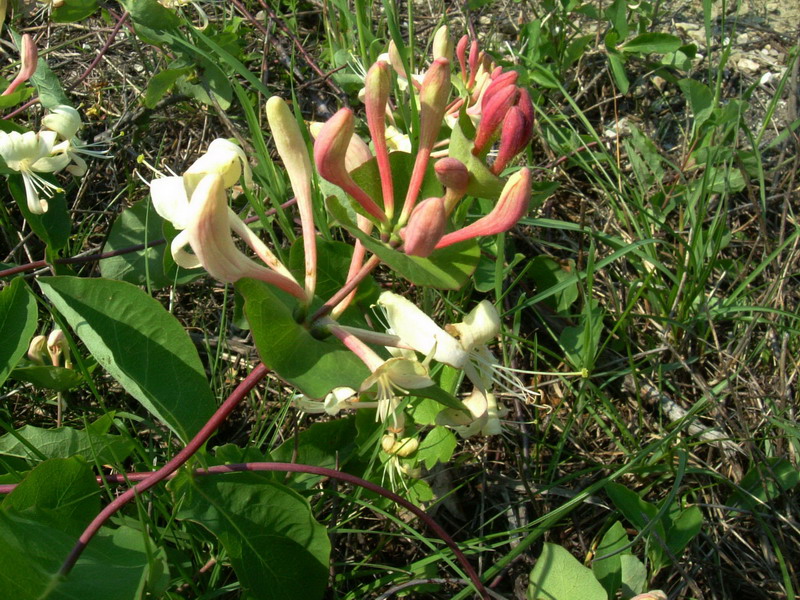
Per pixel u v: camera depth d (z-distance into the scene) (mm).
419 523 255
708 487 271
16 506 186
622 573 229
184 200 187
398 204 199
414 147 216
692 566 256
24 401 287
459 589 243
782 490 260
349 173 195
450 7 481
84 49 421
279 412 278
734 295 324
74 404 282
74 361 278
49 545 170
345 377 179
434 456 244
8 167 289
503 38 463
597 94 439
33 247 341
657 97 440
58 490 194
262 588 197
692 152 392
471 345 201
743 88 445
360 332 188
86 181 357
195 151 386
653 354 318
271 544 200
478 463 283
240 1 445
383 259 176
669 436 256
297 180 188
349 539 248
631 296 324
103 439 226
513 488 274
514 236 357
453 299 314
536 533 221
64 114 299
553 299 335
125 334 204
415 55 427
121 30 427
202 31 368
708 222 374
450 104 307
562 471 287
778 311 294
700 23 490
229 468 203
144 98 354
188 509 198
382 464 246
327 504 250
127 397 288
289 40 423
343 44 415
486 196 178
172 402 205
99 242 353
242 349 312
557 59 428
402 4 469
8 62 414
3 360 233
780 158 384
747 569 257
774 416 284
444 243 178
